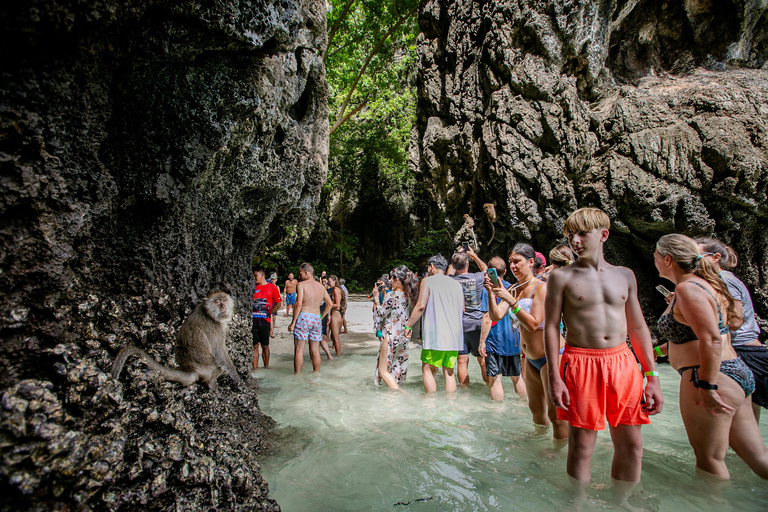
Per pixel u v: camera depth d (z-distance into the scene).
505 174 8.85
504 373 5.20
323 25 5.40
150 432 2.05
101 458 1.64
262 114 3.82
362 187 27.20
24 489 1.36
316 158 5.95
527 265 4.45
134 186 2.61
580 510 2.54
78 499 1.53
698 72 8.85
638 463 2.70
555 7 8.12
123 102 2.45
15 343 1.67
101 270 2.48
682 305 2.84
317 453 3.53
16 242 1.67
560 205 8.55
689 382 2.98
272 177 4.66
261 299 7.29
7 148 1.67
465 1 9.66
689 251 2.98
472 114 9.70
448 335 5.38
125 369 2.17
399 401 5.18
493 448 3.64
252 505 2.35
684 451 3.49
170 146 2.74
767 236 7.41
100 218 2.34
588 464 2.79
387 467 3.23
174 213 2.89
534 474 3.08
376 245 28.06
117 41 2.21
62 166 1.94
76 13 1.79
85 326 2.08
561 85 8.45
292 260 28.27
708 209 7.57
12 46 1.68
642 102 8.10
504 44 8.68
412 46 17.20
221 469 2.26
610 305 2.77
